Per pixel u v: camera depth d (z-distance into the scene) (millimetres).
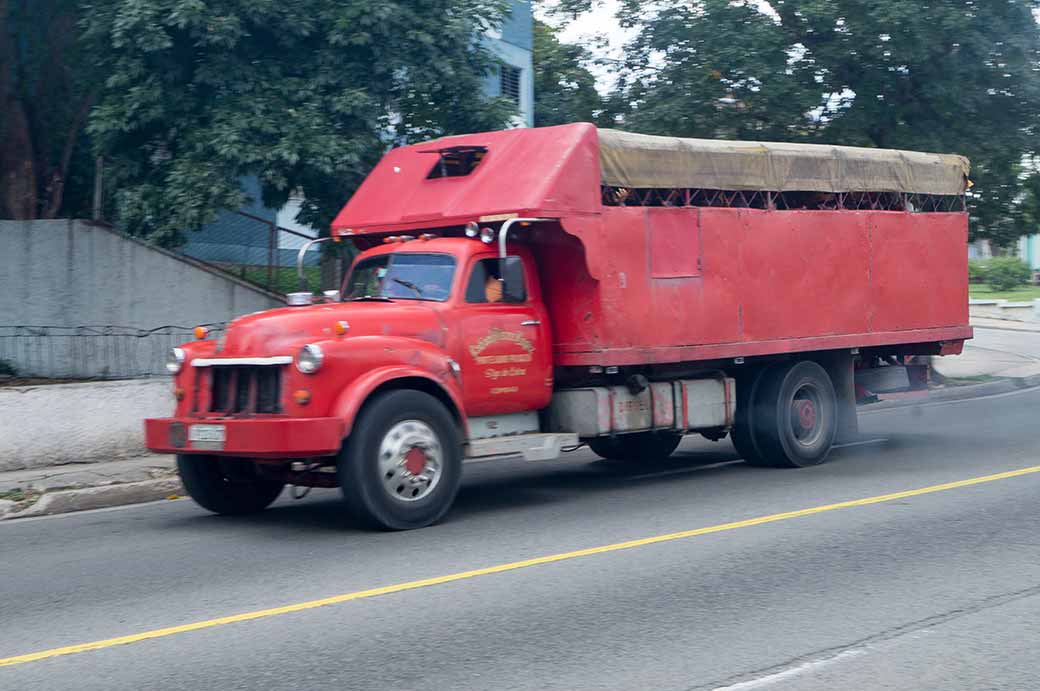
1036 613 6516
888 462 12672
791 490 10875
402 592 7105
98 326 15359
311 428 8609
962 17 18234
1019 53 18875
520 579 7398
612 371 10812
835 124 19609
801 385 12484
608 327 10602
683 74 19844
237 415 9203
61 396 12602
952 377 22578
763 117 19906
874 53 18578
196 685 5383
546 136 10641
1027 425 15914
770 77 19188
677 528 9055
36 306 15734
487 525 9344
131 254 15273
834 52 19172
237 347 9164
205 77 14297
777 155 12211
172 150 15250
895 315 13367
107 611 6816
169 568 8000
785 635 6105
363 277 10805
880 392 14031
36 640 6207
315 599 6973
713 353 11484
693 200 11531
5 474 11891
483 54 16234
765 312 11984
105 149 15148
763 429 12344
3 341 15719
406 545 8555
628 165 10852
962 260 14250
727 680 5383
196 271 15023
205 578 7641
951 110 19375
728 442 15539
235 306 15062
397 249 10648
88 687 5387
